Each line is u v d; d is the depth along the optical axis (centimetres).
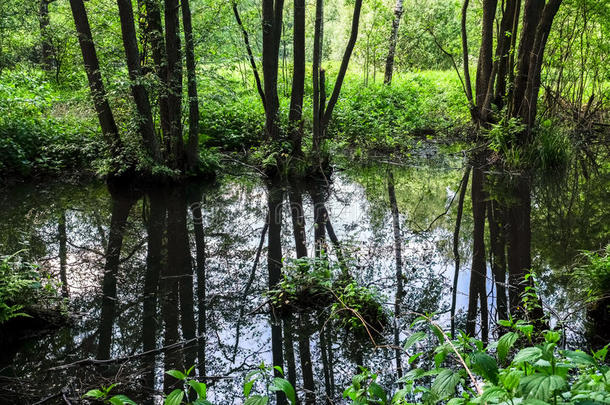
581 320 507
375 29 2322
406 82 2297
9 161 1117
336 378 438
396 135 1623
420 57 2967
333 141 1600
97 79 1089
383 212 984
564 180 1178
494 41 1928
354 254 745
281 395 414
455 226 881
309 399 407
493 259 719
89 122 1310
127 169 1149
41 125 1246
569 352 185
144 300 608
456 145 1636
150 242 816
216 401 403
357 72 3003
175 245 804
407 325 526
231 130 1513
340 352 484
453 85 2162
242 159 1404
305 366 460
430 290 614
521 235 820
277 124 1287
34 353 486
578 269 577
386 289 618
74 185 1138
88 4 1166
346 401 400
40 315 534
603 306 509
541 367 188
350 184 1212
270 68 1253
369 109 1806
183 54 1116
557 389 179
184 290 638
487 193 1101
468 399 228
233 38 1308
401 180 1241
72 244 791
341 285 607
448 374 206
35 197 1044
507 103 1408
